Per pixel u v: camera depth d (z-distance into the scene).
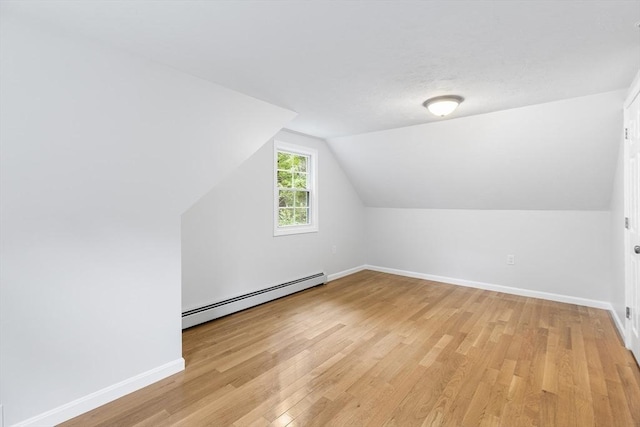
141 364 2.12
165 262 2.26
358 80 2.27
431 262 4.87
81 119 1.67
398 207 5.16
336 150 4.68
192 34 1.62
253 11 1.43
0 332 1.59
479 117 3.24
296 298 3.97
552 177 3.46
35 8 1.36
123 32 1.58
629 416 1.76
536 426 1.70
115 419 1.80
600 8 1.43
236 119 2.51
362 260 5.57
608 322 3.15
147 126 1.96
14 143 1.50
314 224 4.54
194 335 2.87
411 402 1.92
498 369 2.27
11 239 1.60
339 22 1.54
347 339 2.79
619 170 2.92
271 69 2.07
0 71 1.40
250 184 3.63
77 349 1.85
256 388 2.07
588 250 3.65
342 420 1.77
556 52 1.87
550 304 3.73
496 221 4.25
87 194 1.83
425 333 2.91
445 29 1.61
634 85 2.29
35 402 1.70
